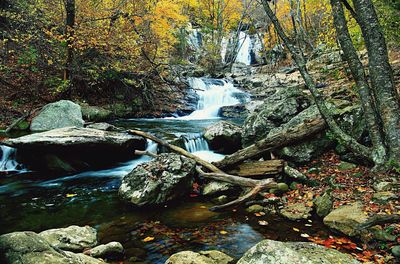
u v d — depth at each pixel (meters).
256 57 33.81
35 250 2.71
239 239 4.30
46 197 6.15
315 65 16.89
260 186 5.71
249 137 8.52
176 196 5.88
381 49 5.36
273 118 8.46
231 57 29.70
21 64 12.27
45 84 13.16
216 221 4.93
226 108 16.83
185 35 27.20
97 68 13.61
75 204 5.77
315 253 3.10
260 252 2.78
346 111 6.98
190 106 17.58
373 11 5.40
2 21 13.19
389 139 5.32
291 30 25.02
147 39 15.01
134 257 3.85
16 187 6.71
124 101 15.43
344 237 4.12
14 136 9.09
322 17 19.23
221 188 6.14
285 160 6.99
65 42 12.34
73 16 12.31
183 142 9.02
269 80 21.16
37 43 12.78
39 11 13.17
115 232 4.59
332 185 5.56
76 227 4.27
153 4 15.66
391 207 4.29
